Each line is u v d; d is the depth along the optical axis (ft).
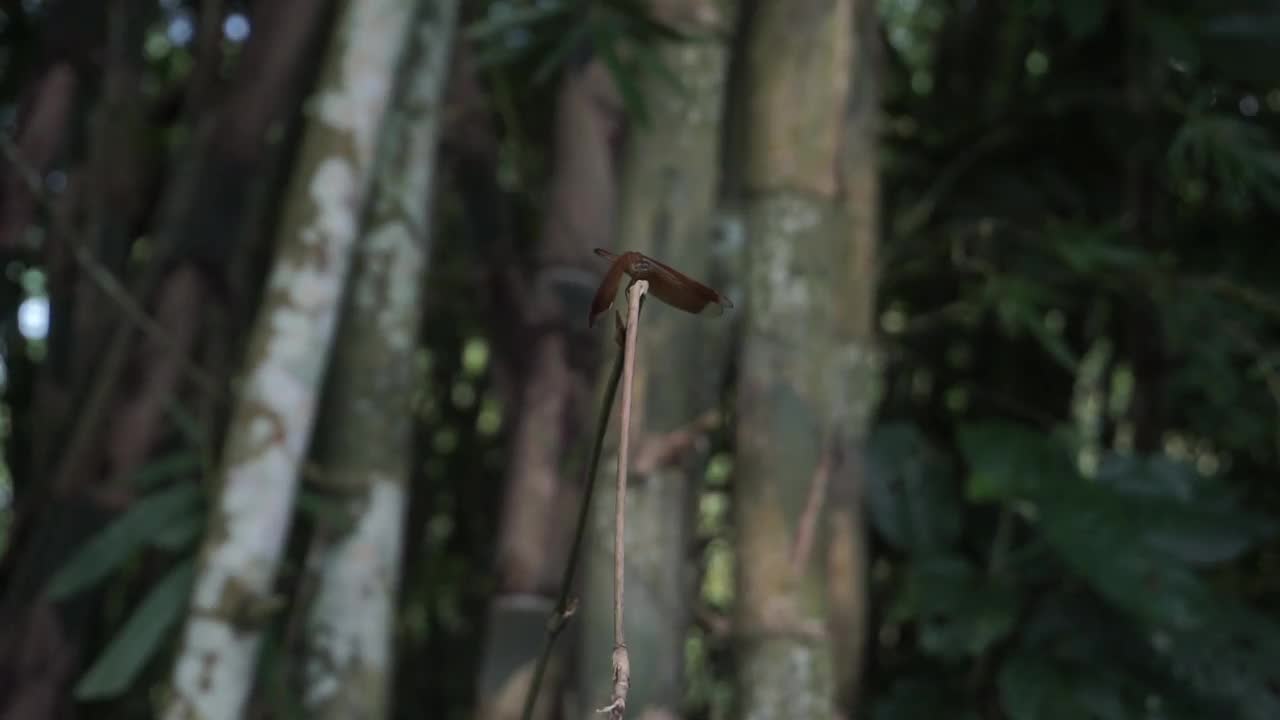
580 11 10.80
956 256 12.06
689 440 10.55
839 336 10.89
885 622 12.38
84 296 11.96
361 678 10.78
